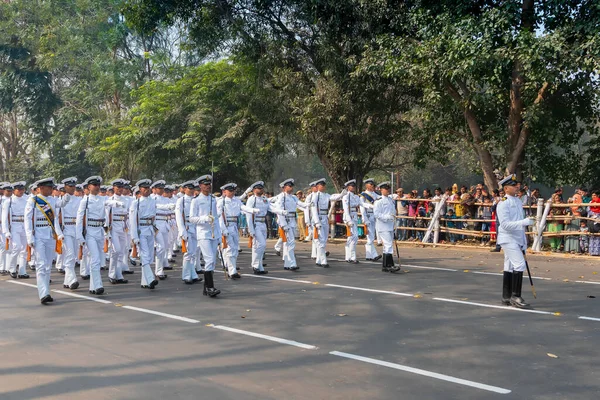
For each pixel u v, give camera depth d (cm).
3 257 1420
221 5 2280
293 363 620
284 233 1362
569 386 541
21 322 841
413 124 2486
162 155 3183
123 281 1226
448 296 996
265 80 2356
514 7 1570
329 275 1266
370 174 4075
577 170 2091
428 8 1819
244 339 725
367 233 1524
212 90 2925
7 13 4447
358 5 1986
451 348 673
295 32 2342
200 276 1303
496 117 1994
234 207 1270
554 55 1505
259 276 1273
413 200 1902
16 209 1335
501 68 1612
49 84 4519
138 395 527
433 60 1700
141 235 1154
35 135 4881
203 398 517
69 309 937
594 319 816
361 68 1884
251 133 2912
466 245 1773
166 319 848
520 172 1892
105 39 3928
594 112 1959
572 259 1493
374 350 668
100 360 639
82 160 4609
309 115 2112
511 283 920
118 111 3806
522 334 735
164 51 3997
